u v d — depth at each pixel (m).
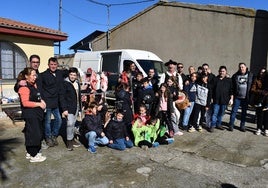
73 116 5.75
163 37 14.61
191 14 13.55
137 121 6.16
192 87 7.41
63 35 12.91
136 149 5.88
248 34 12.12
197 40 13.48
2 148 5.86
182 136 6.98
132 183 4.32
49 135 5.90
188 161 5.28
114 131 5.86
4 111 8.73
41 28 12.56
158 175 4.62
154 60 10.84
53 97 5.66
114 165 5.01
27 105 4.71
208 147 6.14
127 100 6.73
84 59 12.22
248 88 7.27
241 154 5.74
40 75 5.55
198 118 7.48
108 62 11.14
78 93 6.66
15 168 4.81
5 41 11.39
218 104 7.48
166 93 6.51
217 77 7.50
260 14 11.78
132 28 15.76
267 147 6.23
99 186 4.21
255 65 12.07
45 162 5.10
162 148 6.00
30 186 4.18
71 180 4.39
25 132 4.92
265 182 4.45
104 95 7.91
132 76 7.24
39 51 12.48
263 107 7.12
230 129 7.60
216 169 4.93
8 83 11.61
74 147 5.94
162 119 6.40
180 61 14.09
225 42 12.70
